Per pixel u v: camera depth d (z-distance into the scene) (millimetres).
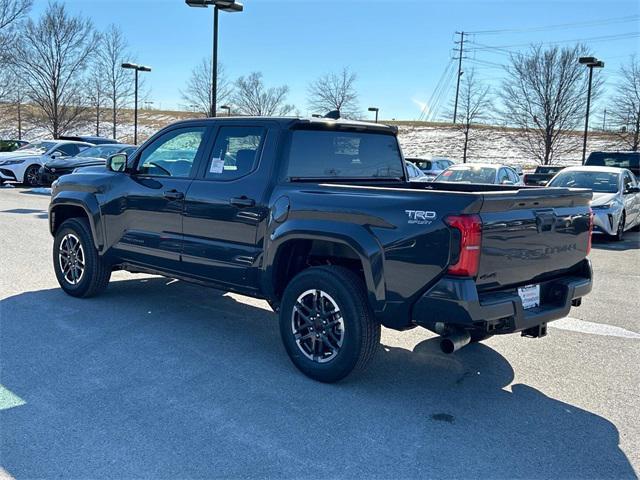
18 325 5637
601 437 3750
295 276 4594
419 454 3471
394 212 4008
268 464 3309
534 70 33844
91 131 47438
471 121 40656
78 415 3822
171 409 3947
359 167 5492
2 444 3439
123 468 3223
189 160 5527
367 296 4246
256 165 4965
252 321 6027
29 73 34781
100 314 6074
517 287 4168
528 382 4648
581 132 50250
